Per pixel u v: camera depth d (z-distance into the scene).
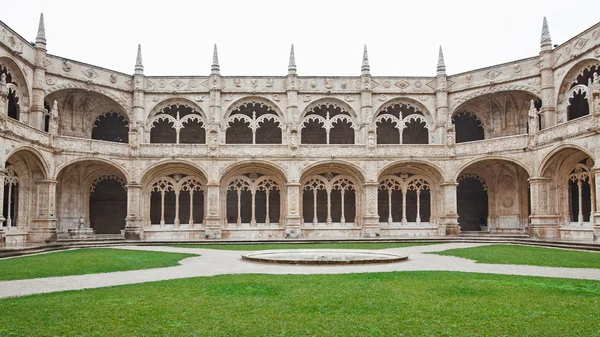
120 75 43.03
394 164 42.62
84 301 11.88
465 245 31.70
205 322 9.88
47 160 35.66
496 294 12.68
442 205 42.88
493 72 42.50
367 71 44.34
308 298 12.18
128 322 9.85
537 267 18.91
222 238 41.88
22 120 36.22
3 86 29.84
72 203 41.47
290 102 43.84
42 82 37.53
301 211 43.66
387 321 9.95
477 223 50.88
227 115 44.44
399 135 48.00
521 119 43.81
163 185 43.16
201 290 13.35
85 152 38.34
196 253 26.20
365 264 19.88
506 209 43.50
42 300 12.11
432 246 30.73
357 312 10.70
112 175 43.28
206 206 42.34
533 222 37.16
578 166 35.56
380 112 48.56
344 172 44.09
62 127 42.00
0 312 10.69
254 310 10.89
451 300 11.92
